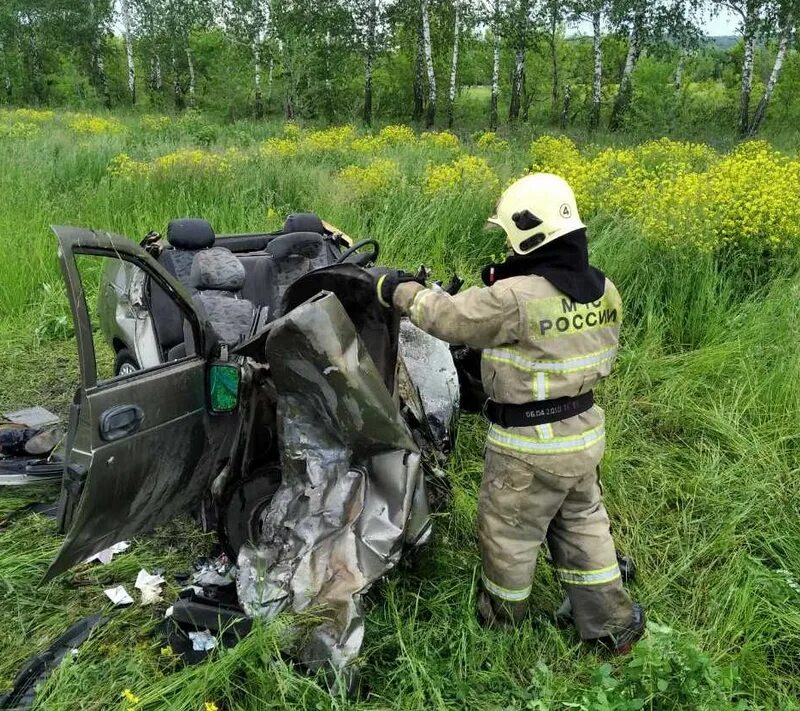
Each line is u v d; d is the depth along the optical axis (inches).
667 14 989.2
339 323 99.9
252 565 105.8
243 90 1227.9
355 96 1229.1
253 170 352.2
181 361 108.4
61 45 1441.9
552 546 109.8
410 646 105.4
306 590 100.2
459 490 137.9
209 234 155.8
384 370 114.0
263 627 98.6
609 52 1296.8
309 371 100.9
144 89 1518.2
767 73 1082.7
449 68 1261.1
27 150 442.0
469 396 147.5
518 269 99.7
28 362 205.2
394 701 97.7
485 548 106.3
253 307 136.7
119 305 149.6
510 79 1266.0
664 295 221.6
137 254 102.2
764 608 115.3
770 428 163.8
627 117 877.8
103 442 95.7
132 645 108.2
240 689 99.1
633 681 96.6
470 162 343.0
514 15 1074.7
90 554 103.7
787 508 139.8
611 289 102.3
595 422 102.8
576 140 749.3
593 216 275.4
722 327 204.8
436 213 279.9
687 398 175.0
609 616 106.7
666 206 247.4
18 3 1414.9
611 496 143.2
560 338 96.3
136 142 561.6
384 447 107.5
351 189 325.1
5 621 113.5
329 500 104.8
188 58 1409.9
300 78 1130.7
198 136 657.6
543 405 98.7
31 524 135.0
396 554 105.0
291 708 93.4
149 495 106.3
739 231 231.3
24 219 291.9
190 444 110.0
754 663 106.3
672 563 127.4
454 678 101.8
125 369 152.3
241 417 113.3
